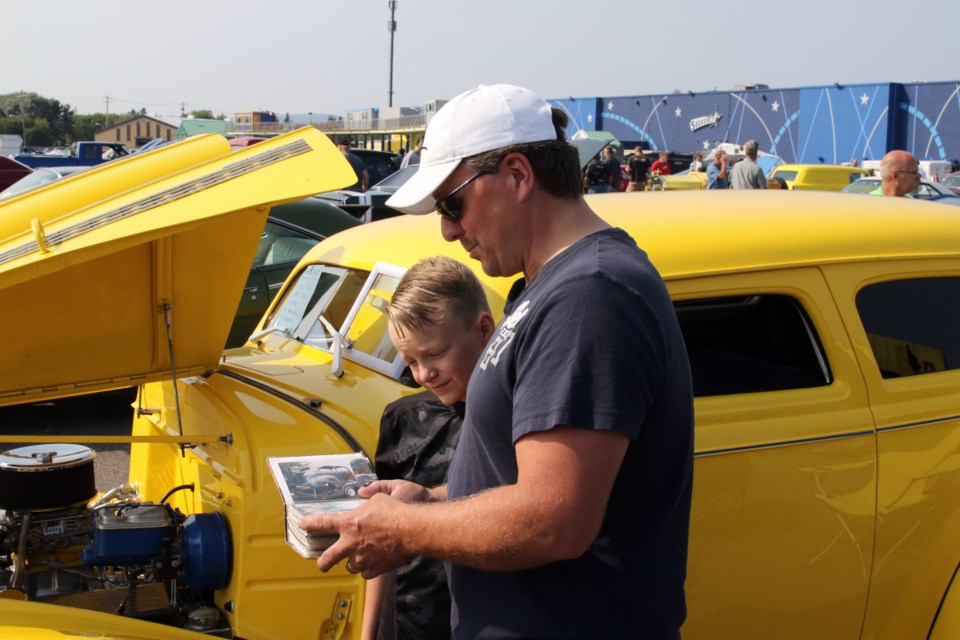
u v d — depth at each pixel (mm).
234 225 2863
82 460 3107
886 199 3717
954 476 3092
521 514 1608
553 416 1596
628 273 1664
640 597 1736
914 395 3064
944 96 34188
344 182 2535
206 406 3025
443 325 2217
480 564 1669
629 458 1692
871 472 2941
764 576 2832
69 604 2760
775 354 2965
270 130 50562
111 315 2930
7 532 3049
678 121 43406
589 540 1619
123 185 2861
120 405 7273
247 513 2629
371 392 3037
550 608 1735
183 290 2975
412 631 2420
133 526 2797
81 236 2475
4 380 2975
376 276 3389
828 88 37375
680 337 1747
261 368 3381
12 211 2766
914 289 3217
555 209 1827
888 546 3000
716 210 3252
